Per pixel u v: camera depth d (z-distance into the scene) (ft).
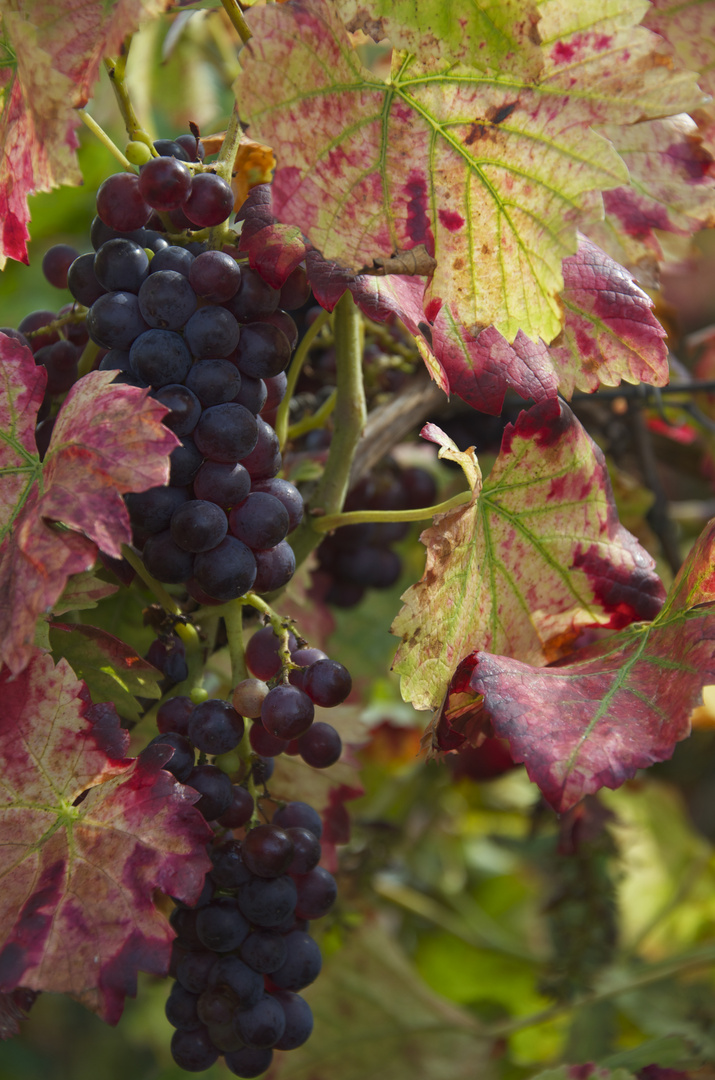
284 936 2.27
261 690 2.23
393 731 3.87
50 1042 5.67
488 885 4.83
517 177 2.21
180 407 2.18
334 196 2.20
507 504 2.35
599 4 2.16
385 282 2.25
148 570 2.24
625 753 2.17
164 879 2.16
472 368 2.28
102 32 2.23
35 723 2.21
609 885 3.07
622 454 3.32
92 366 2.38
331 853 2.57
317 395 2.83
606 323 2.35
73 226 4.00
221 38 3.74
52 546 2.12
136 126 2.27
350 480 2.65
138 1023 4.48
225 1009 2.21
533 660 2.40
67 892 2.16
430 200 2.22
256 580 2.26
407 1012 3.37
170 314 2.19
